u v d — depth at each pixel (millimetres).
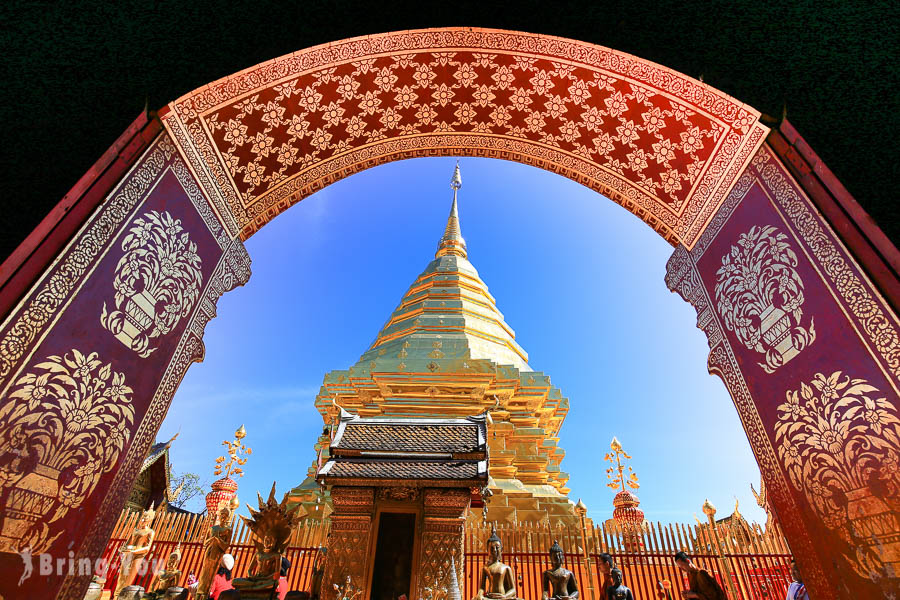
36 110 4148
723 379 5824
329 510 14359
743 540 10773
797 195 4707
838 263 4258
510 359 20875
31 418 3553
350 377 18859
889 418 3764
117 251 4375
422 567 7996
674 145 6285
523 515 14812
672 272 6922
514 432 18078
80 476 3963
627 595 8406
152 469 21672
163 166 5004
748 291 5391
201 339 5668
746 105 4969
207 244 5770
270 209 6965
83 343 4016
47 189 3863
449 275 25062
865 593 3951
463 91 6883
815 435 4461
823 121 4547
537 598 10688
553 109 6918
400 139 7469
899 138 4246
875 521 3859
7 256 3490
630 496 17500
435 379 18250
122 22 4789
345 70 6164
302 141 6691
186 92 4895
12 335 3432
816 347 4473
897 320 3730
